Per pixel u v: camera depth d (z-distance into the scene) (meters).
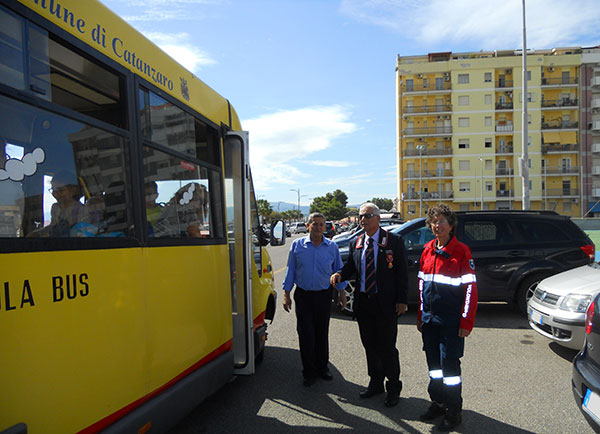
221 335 3.89
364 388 4.66
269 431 3.72
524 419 3.88
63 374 2.11
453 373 3.69
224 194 4.16
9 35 1.96
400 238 4.28
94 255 2.34
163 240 2.99
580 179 63.00
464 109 65.38
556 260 7.53
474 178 65.38
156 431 2.74
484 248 7.71
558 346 6.00
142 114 2.86
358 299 4.32
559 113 63.97
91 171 2.40
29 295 1.96
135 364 2.63
